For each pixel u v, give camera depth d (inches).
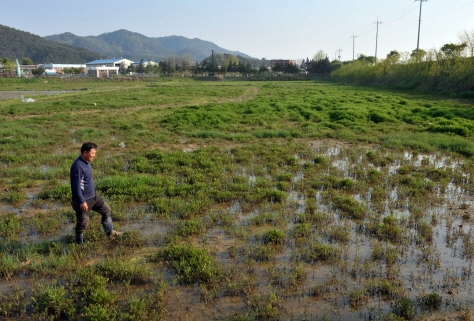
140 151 519.8
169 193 339.3
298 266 217.0
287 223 281.4
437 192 351.6
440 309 180.1
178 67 4515.3
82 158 237.9
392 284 199.0
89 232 257.9
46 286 199.3
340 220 287.3
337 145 572.7
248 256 229.5
